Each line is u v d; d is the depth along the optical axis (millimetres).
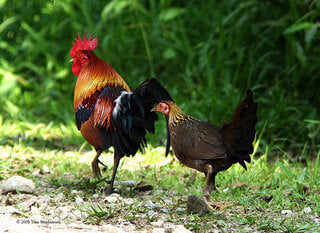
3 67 30250
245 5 27641
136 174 17281
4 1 31359
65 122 26578
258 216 12664
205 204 12797
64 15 31250
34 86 30094
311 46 24281
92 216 12344
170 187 15625
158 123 24156
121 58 30141
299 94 24266
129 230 11484
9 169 17312
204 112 23750
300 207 13305
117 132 14062
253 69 26703
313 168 17406
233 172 16609
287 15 26109
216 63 27188
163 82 28984
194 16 31703
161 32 31250
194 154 13242
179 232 11000
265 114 22750
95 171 15383
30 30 29969
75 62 16062
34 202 13273
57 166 18109
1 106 27859
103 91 14641
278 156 20297
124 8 31922
